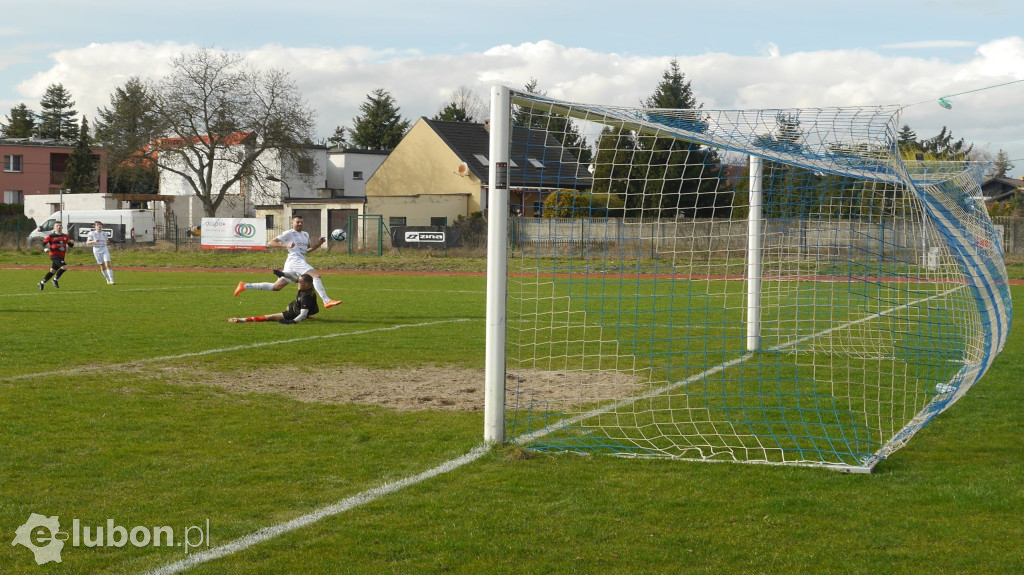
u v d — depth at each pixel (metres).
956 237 6.78
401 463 6.58
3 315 16.84
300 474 6.28
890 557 4.76
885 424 7.94
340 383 10.03
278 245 16.61
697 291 23.03
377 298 21.69
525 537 5.05
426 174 54.72
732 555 4.79
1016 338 14.07
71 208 61.72
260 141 53.38
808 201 11.63
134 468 6.39
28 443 7.07
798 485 6.06
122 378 10.08
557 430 7.71
